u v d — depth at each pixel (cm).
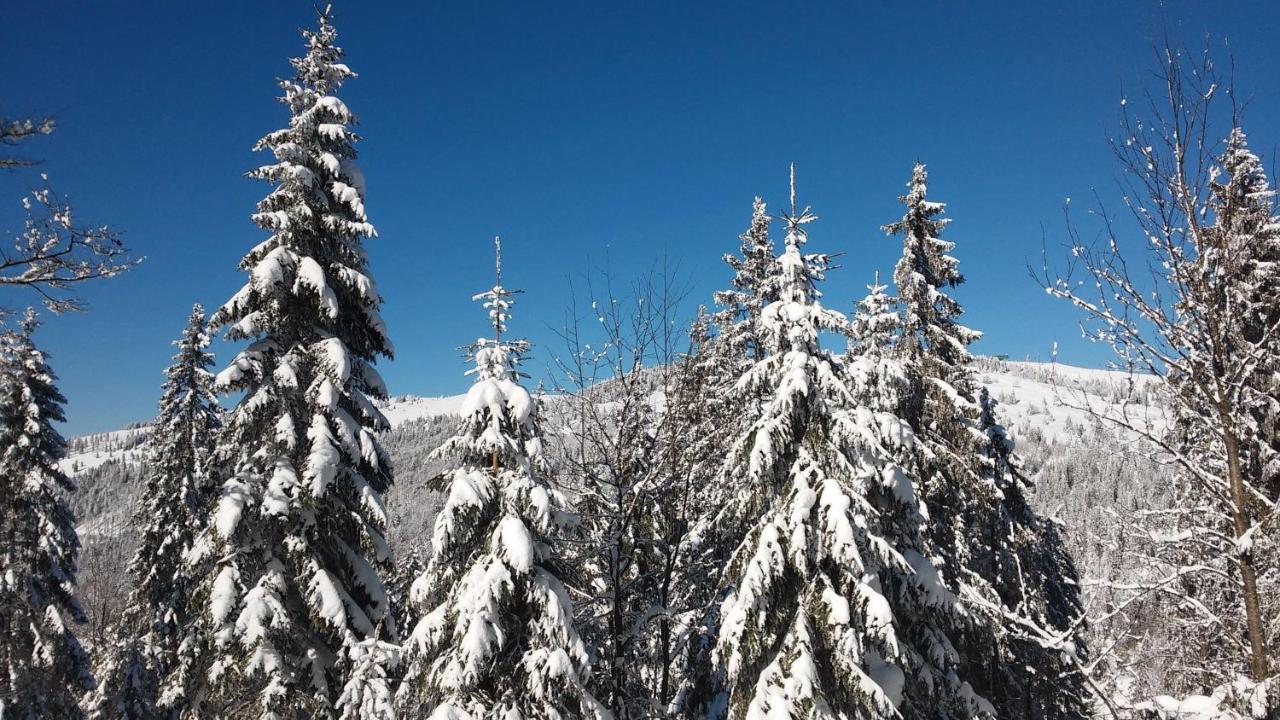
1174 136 627
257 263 1464
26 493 2198
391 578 1730
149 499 2672
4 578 2109
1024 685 1557
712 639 1484
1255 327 686
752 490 1284
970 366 1891
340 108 1534
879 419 1440
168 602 2148
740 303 2041
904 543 1344
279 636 1273
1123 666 694
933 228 1934
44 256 903
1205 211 627
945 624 1309
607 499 1393
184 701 1410
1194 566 634
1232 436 634
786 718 1074
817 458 1233
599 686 1255
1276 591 658
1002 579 1839
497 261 1277
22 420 2245
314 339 1483
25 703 1997
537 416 1261
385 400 1562
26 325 1109
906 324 1867
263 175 1460
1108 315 636
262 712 1225
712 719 1435
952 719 1322
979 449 2014
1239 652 674
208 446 2522
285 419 1352
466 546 1237
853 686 1100
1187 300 627
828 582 1161
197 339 2650
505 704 1100
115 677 2286
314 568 1302
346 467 1414
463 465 1258
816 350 1287
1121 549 685
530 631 1166
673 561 1460
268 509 1268
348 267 1506
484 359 1240
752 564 1176
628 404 1341
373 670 1129
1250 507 641
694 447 1462
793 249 1310
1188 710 641
